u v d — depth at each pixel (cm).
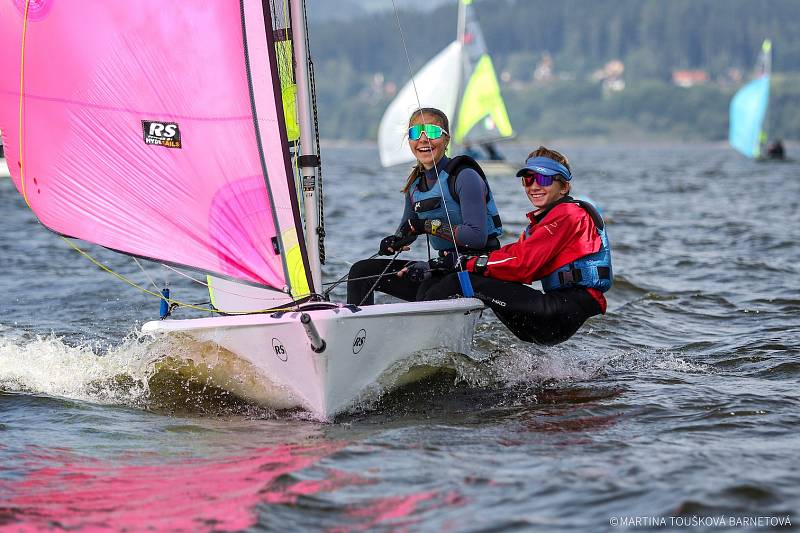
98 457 1475
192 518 1220
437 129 1898
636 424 1602
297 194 1802
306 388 1650
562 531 1148
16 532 1189
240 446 1516
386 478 1335
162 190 1738
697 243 4456
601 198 7819
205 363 1778
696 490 1253
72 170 1764
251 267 1717
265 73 1686
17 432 1605
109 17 1706
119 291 3056
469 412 1712
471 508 1223
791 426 1565
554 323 1914
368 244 4344
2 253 4069
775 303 2814
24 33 1731
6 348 2134
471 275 1923
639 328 2514
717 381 1912
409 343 1764
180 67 1703
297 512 1226
